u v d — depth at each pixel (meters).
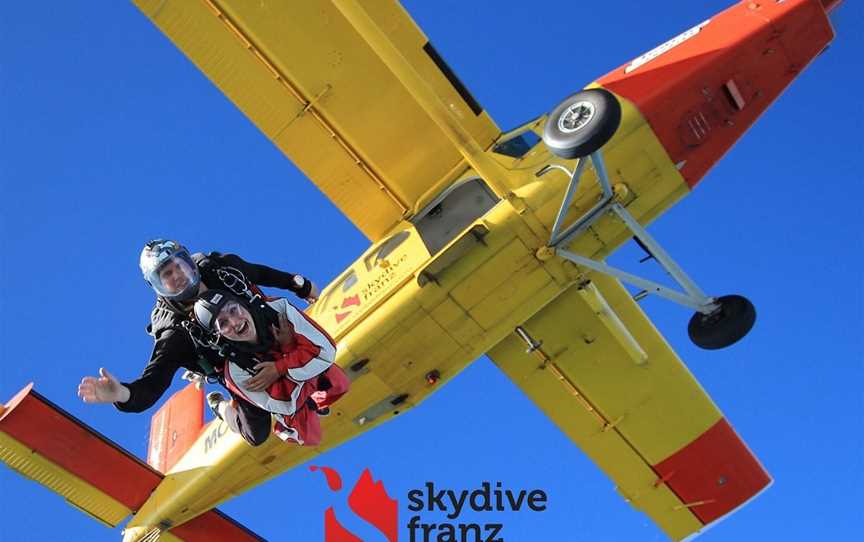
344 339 30.48
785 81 30.16
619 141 28.66
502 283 29.17
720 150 29.69
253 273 18.39
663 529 39.84
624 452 37.84
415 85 25.86
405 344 30.28
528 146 30.73
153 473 36.56
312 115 31.25
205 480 34.78
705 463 37.91
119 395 15.79
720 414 36.97
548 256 28.67
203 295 16.77
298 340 17.50
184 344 17.33
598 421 36.88
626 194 28.28
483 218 28.80
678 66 29.75
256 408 18.50
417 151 31.92
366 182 32.41
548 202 28.41
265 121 31.53
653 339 34.78
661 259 27.81
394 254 31.03
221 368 17.66
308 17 29.69
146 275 16.77
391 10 30.64
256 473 34.62
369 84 30.94
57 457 34.88
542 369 35.44
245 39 29.89
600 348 34.69
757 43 29.64
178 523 36.41
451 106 27.72
